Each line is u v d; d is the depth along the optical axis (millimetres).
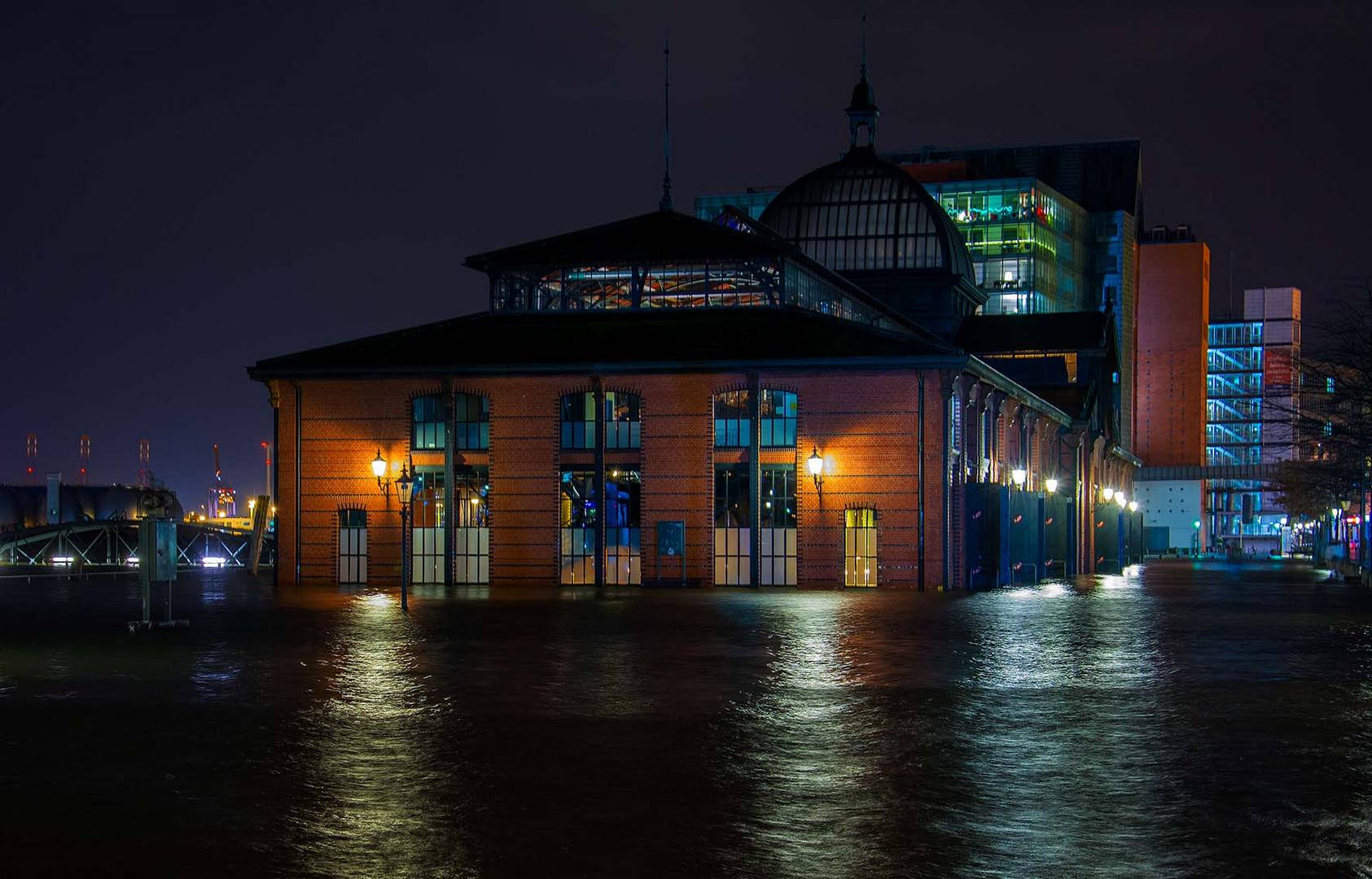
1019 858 12453
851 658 28438
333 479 59938
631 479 57844
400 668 26266
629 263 62094
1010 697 22516
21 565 89000
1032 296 154125
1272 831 13438
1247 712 20953
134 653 29125
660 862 12258
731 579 56938
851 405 56094
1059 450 85250
